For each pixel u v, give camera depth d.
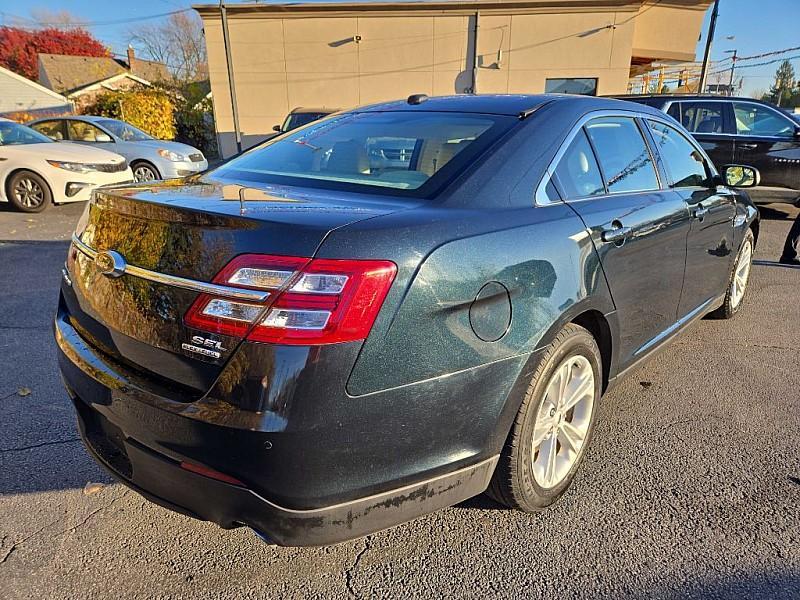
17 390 3.23
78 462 2.60
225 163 2.74
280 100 20.02
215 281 1.57
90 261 1.96
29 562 2.03
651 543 2.15
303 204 1.80
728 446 2.80
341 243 1.55
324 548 2.13
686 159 3.44
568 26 18.33
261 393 1.51
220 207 1.70
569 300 2.10
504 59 18.84
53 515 2.27
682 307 3.29
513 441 2.02
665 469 2.61
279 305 1.50
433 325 1.67
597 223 2.30
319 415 1.53
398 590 1.94
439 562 2.06
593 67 18.58
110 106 22.47
